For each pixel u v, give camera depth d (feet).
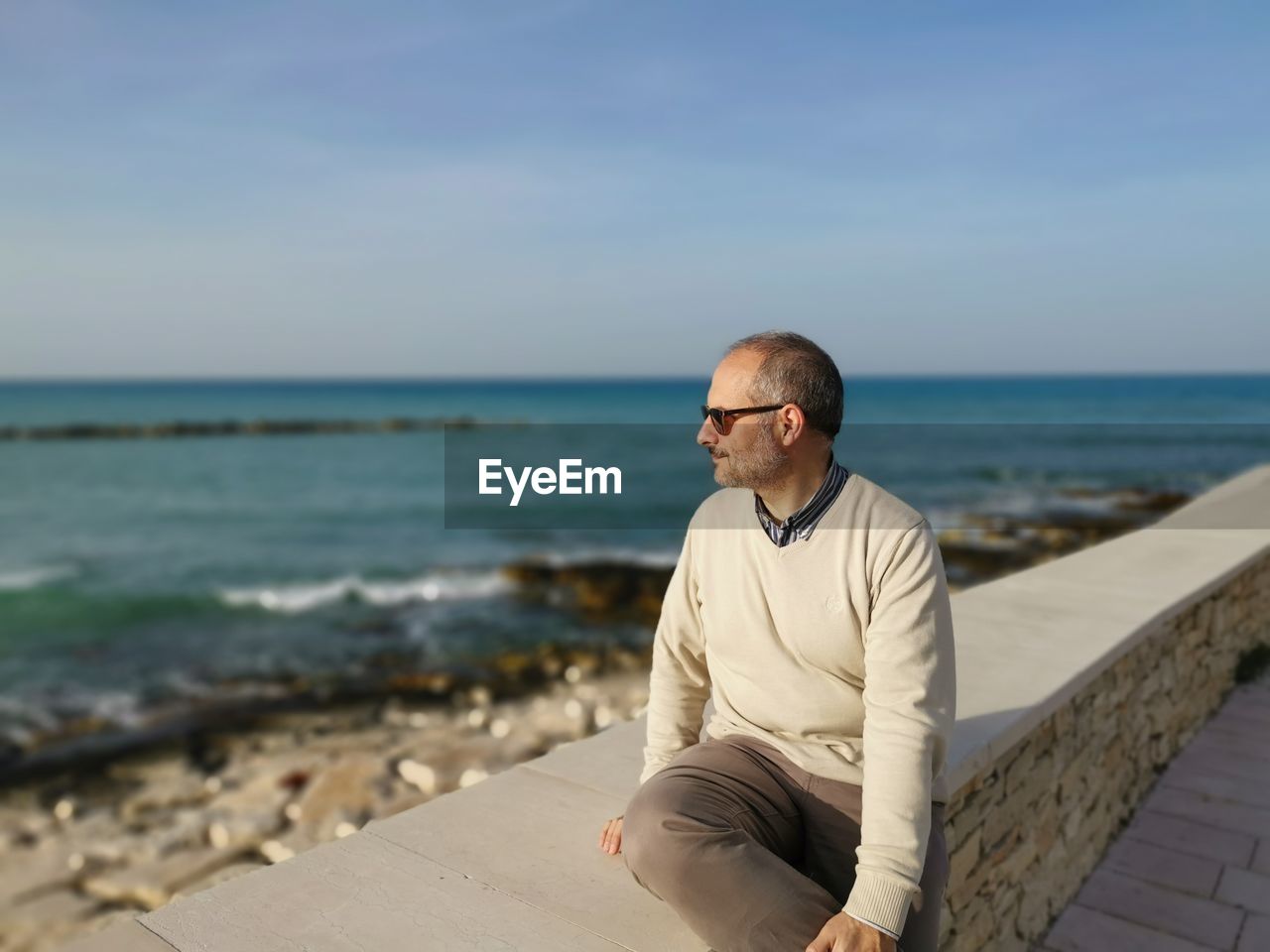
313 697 34.53
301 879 6.77
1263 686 18.08
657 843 5.69
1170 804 13.42
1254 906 10.84
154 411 321.93
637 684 34.99
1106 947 10.14
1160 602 13.67
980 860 8.68
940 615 5.66
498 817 7.86
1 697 35.12
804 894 5.39
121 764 27.68
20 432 204.54
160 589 60.08
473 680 36.22
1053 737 10.27
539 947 5.93
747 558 6.15
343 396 465.47
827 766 6.18
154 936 5.97
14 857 20.97
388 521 93.04
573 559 63.05
